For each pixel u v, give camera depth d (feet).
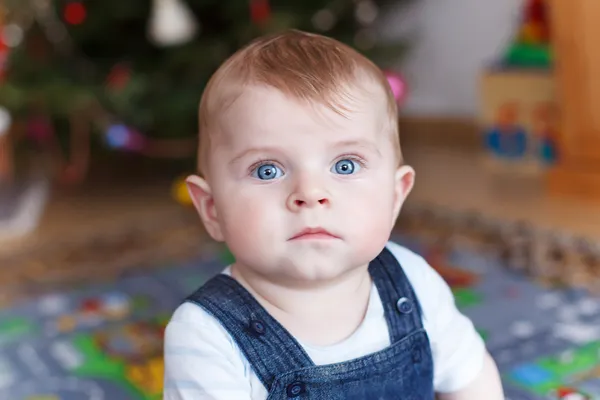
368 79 2.20
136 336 4.59
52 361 4.32
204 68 7.72
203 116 2.28
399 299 2.37
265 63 2.17
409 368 2.32
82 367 4.24
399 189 2.37
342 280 2.23
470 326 2.58
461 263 5.36
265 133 2.08
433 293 2.49
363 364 2.23
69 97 7.34
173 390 2.21
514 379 3.81
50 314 4.96
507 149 8.02
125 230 6.62
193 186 2.33
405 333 2.34
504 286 4.93
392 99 2.28
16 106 7.57
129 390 3.96
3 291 5.37
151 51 8.43
